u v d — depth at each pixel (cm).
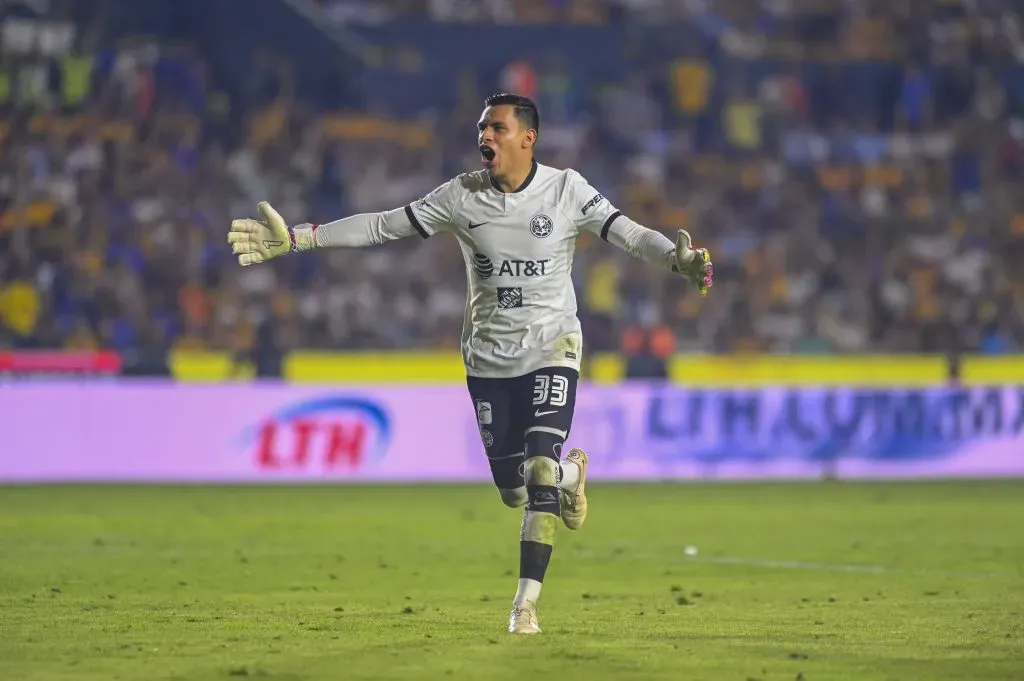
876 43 8956
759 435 6397
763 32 9044
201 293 7144
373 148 7962
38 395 5897
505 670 1684
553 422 2062
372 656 1797
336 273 7369
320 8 8594
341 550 3459
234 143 7831
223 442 5991
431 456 6150
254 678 1627
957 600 2503
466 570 3017
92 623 2136
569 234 2088
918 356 7181
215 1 8125
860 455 6494
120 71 7831
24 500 5012
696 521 4356
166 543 3609
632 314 7375
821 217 8100
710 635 2025
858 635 2031
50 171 7475
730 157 8312
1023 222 8269
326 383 6075
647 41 8688
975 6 9056
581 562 3206
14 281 7025
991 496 5403
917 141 8612
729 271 7725
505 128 2038
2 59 7769
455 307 7425
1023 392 6625
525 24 8619
